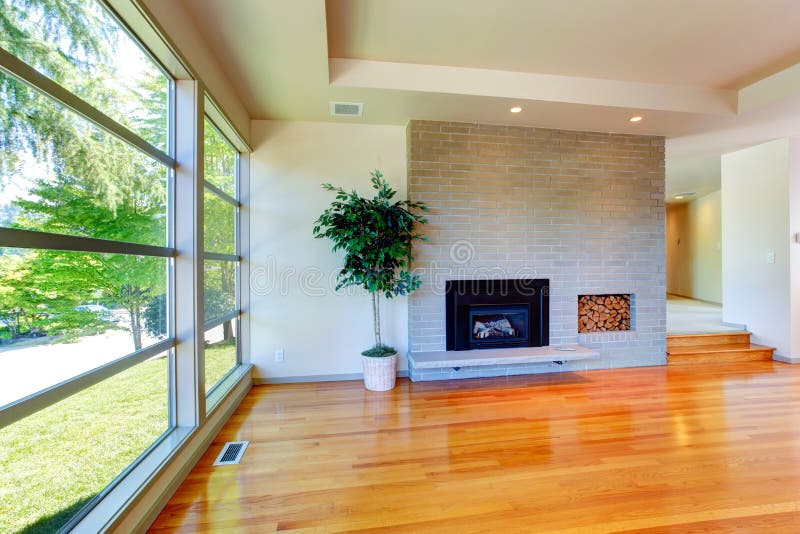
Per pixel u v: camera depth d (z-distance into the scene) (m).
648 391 3.18
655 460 2.06
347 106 3.14
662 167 3.95
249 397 3.09
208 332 2.63
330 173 3.52
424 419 2.63
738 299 4.61
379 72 2.80
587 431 2.43
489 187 3.60
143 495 1.54
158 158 1.91
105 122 1.48
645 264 3.94
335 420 2.63
